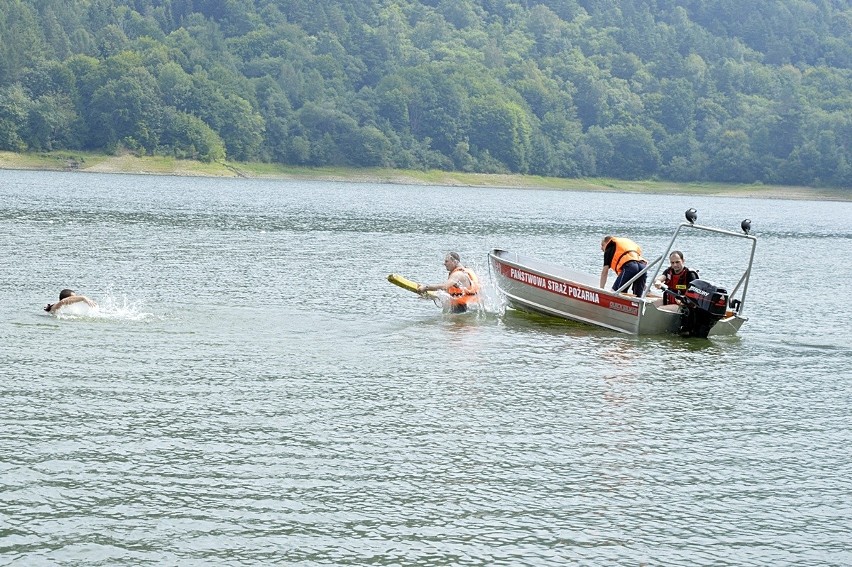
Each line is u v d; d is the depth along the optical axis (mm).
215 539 9969
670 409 15203
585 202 123188
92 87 155625
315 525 10344
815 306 27875
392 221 60781
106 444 12422
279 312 22203
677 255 22156
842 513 11211
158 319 20609
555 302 22969
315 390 15367
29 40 164000
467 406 14812
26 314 20406
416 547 9961
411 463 12180
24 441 12398
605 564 9773
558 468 12242
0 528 10008
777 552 10164
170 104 159375
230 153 159500
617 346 20203
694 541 10344
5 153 144625
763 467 12641
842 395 16625
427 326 21375
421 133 179000
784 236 64438
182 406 14188
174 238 40500
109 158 149250
